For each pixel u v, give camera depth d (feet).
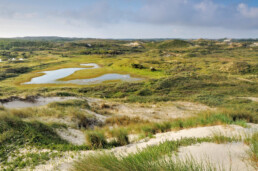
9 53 404.36
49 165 14.12
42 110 37.99
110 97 95.09
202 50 448.24
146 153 10.87
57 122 30.91
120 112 55.62
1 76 156.25
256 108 59.72
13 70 182.80
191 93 100.83
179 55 357.20
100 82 135.23
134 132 26.66
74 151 17.43
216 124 22.94
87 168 9.07
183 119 31.83
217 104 73.46
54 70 194.18
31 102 55.31
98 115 47.01
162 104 71.46
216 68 198.29
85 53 440.04
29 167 14.11
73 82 135.13
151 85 114.21
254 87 111.14
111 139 21.72
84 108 50.85
